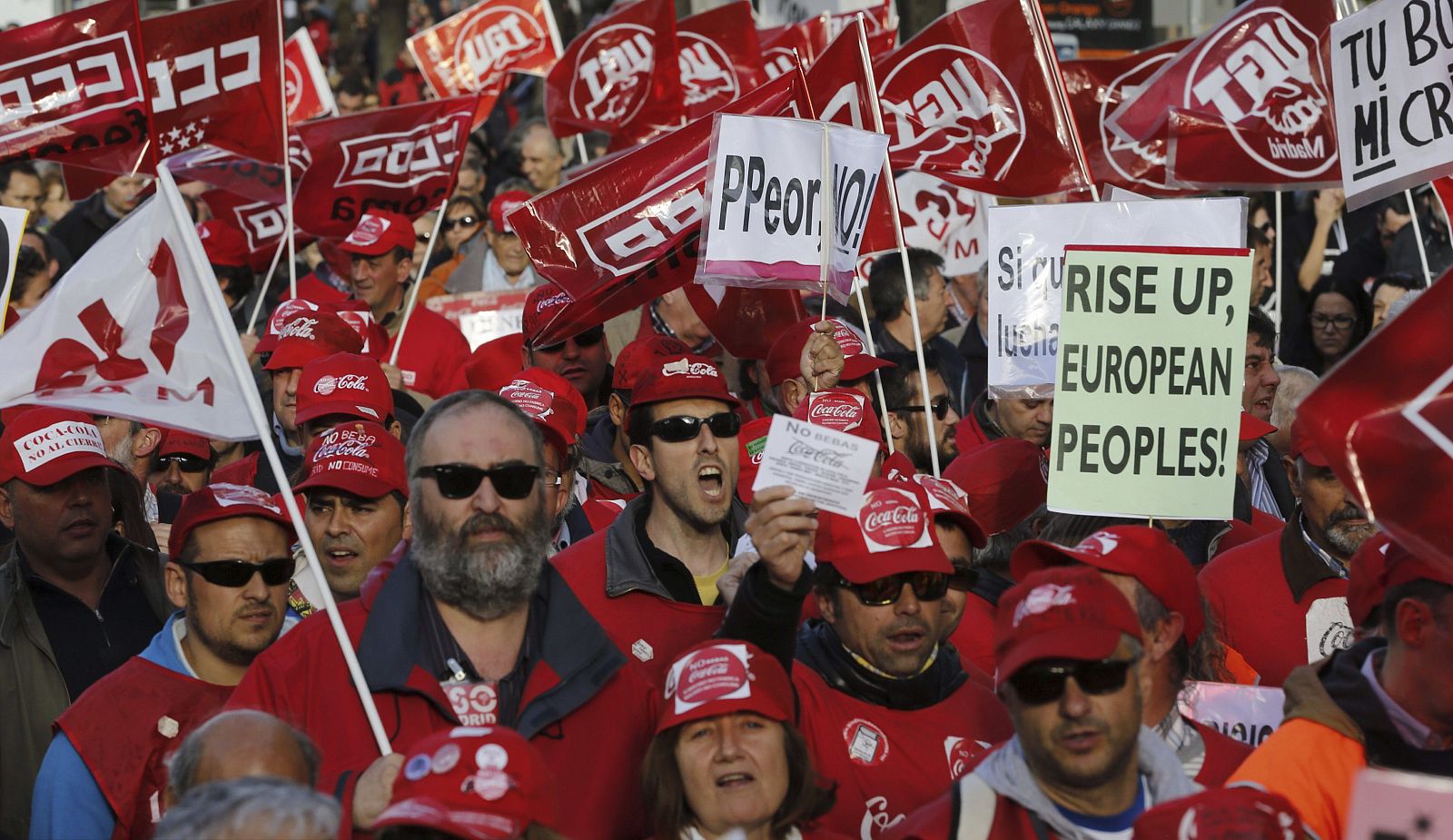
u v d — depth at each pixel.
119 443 21.45
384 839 10.37
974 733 14.11
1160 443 15.93
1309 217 34.62
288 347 22.52
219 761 11.35
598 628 13.58
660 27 29.72
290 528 15.25
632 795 13.30
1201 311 15.93
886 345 28.81
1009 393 18.28
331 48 48.75
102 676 17.17
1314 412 12.05
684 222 19.12
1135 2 48.28
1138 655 11.57
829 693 14.02
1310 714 12.09
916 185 31.94
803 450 13.06
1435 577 11.77
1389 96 18.66
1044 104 21.09
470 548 12.88
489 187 38.75
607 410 23.05
